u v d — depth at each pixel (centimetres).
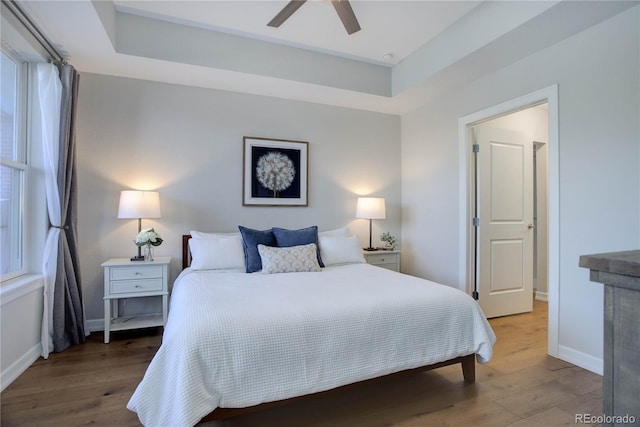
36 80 261
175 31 289
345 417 181
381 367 179
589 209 233
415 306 195
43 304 253
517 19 231
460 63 289
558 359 251
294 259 289
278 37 309
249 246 300
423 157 404
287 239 318
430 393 204
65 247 270
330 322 173
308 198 392
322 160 400
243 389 151
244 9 266
